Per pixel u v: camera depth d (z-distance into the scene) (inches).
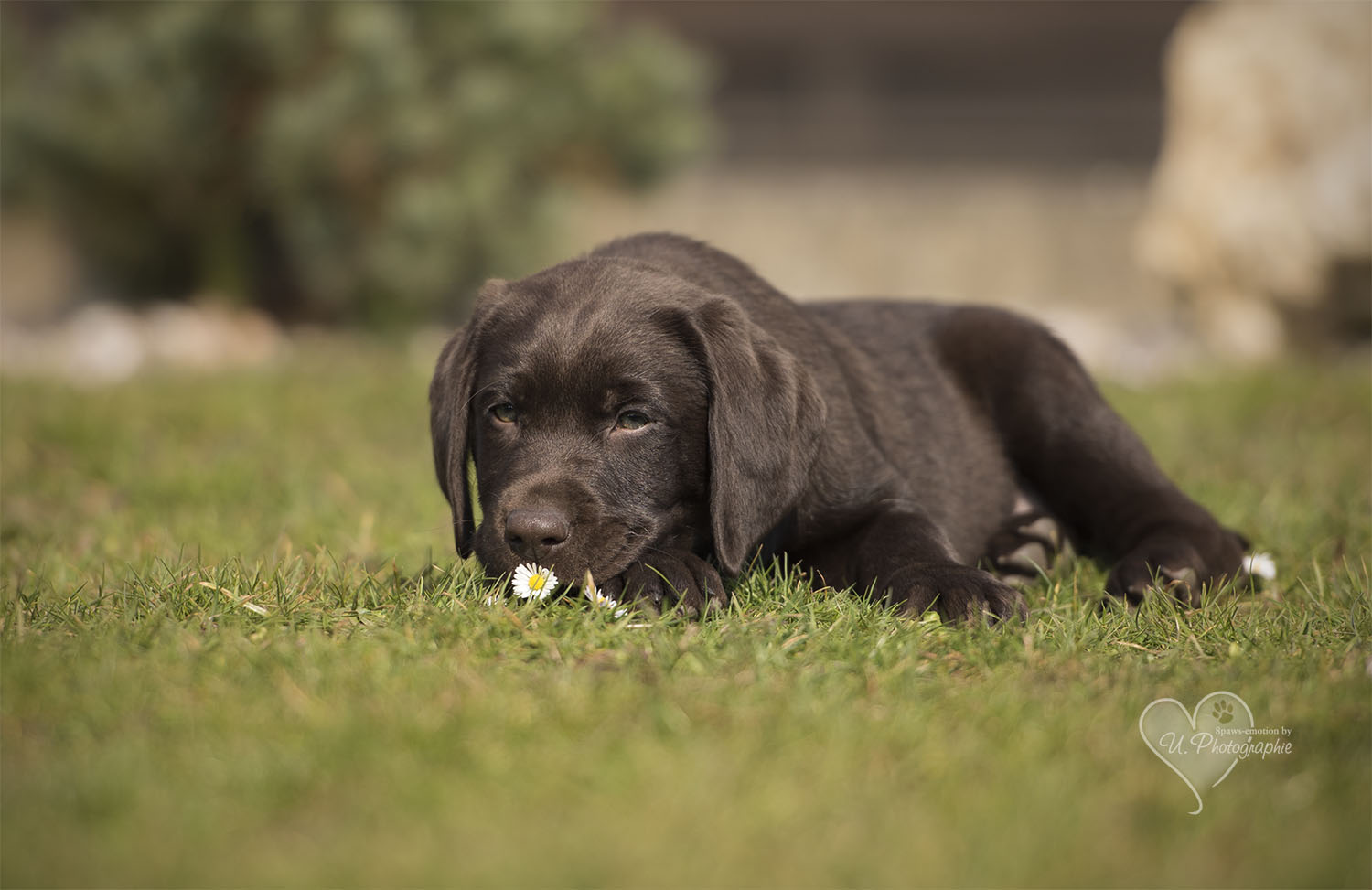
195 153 662.5
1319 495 292.7
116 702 143.6
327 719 138.5
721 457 188.1
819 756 132.9
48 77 700.7
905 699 149.5
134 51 661.9
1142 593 209.6
